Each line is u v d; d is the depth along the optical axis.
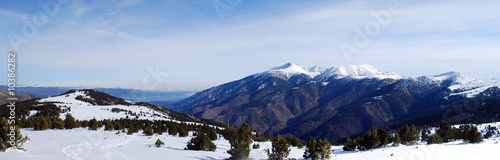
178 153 34.78
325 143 31.19
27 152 28.70
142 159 29.16
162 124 82.69
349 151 39.22
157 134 65.12
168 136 62.12
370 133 39.06
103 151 33.22
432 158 27.45
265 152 37.62
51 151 31.12
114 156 29.98
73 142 41.84
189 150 38.72
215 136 57.59
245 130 47.66
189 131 80.38
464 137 41.12
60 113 125.69
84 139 46.44
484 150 31.12
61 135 52.88
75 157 27.88
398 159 27.95
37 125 65.75
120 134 59.47
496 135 60.94
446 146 34.94
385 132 41.19
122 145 41.03
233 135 46.88
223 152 38.38
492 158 27.17
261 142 60.19
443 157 27.84
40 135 52.41
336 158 31.02
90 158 27.92
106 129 67.75
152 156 31.30
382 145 40.25
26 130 65.06
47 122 68.88
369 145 38.81
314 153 30.25
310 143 32.09
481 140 38.69
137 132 66.94
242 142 31.39
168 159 29.78
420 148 33.41
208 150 39.16
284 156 31.06
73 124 72.50
